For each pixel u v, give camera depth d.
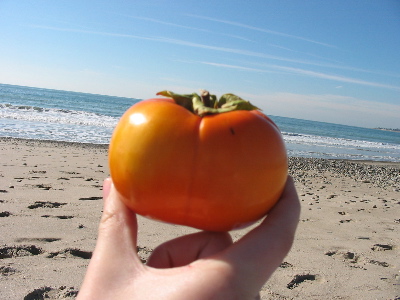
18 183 6.02
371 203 7.56
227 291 0.86
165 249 1.05
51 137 14.66
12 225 3.96
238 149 0.93
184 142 0.92
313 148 25.23
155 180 0.92
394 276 3.69
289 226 0.99
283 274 3.46
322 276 3.50
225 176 0.91
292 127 57.03
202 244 1.04
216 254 0.93
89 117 25.59
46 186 6.00
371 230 5.35
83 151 11.58
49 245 3.55
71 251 3.46
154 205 0.95
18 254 3.30
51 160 9.02
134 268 0.96
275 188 0.98
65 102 45.88
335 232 5.04
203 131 0.94
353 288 3.31
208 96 1.07
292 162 14.76
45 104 39.38
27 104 36.28
